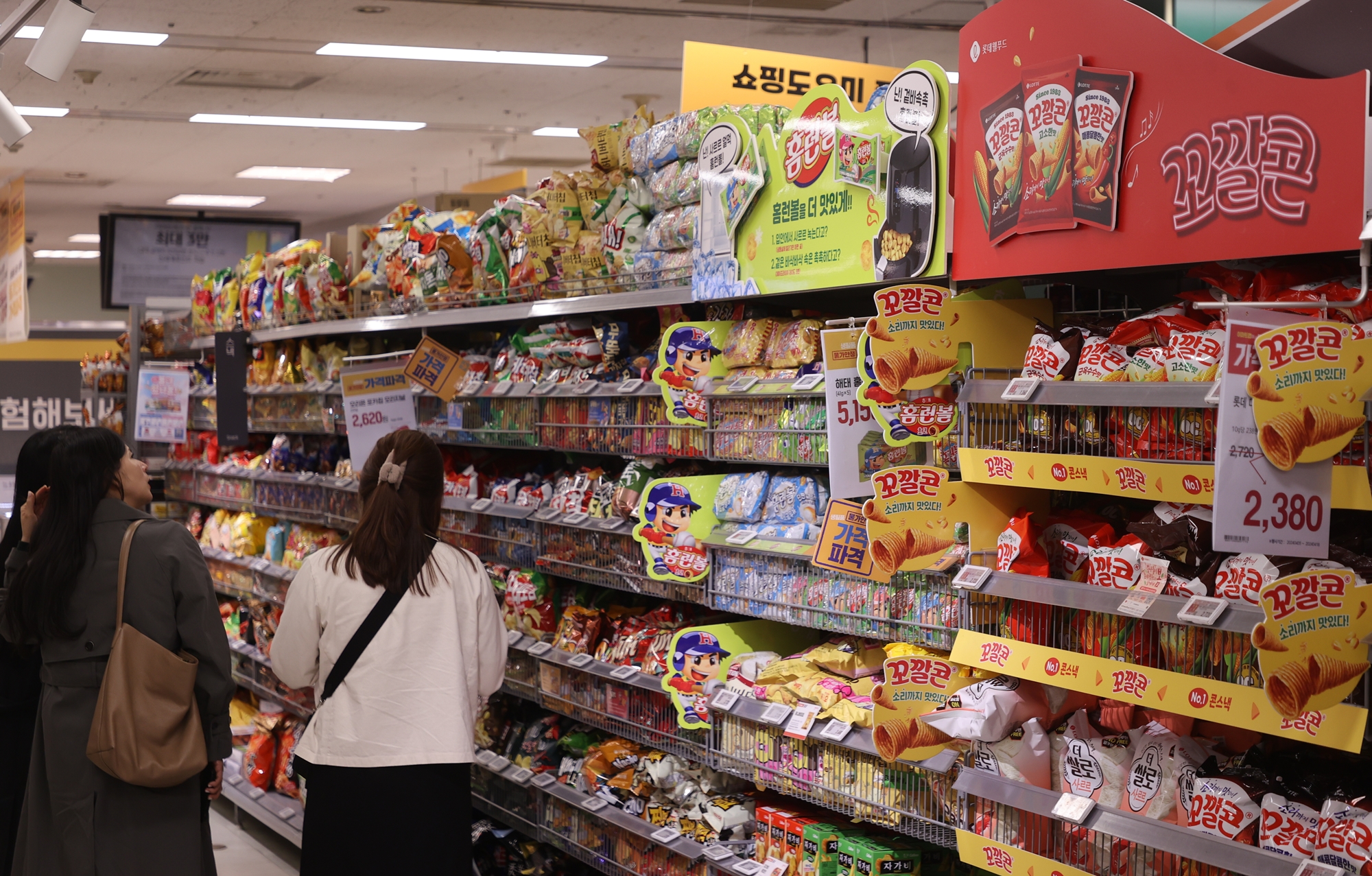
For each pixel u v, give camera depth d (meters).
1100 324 2.45
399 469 3.24
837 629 2.97
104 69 9.60
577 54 9.45
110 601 3.40
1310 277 2.08
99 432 3.50
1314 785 2.04
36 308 22.17
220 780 3.65
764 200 3.17
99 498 3.46
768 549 3.12
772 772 3.11
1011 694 2.47
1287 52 2.18
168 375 7.27
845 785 2.89
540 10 8.31
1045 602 2.33
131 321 8.26
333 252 5.75
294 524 6.37
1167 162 2.16
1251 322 1.86
